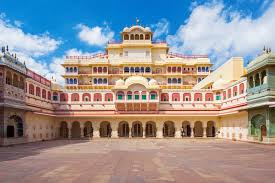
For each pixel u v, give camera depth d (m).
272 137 38.06
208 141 48.09
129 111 59.66
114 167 18.27
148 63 74.25
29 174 15.80
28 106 46.69
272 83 38.59
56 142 45.94
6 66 38.22
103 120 59.66
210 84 64.94
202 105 60.06
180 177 14.83
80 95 60.78
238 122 49.56
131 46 75.31
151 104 59.16
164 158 23.36
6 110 38.31
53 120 59.62
